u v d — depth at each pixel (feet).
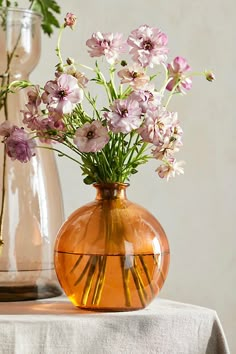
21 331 2.62
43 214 3.13
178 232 4.15
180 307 2.97
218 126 4.24
